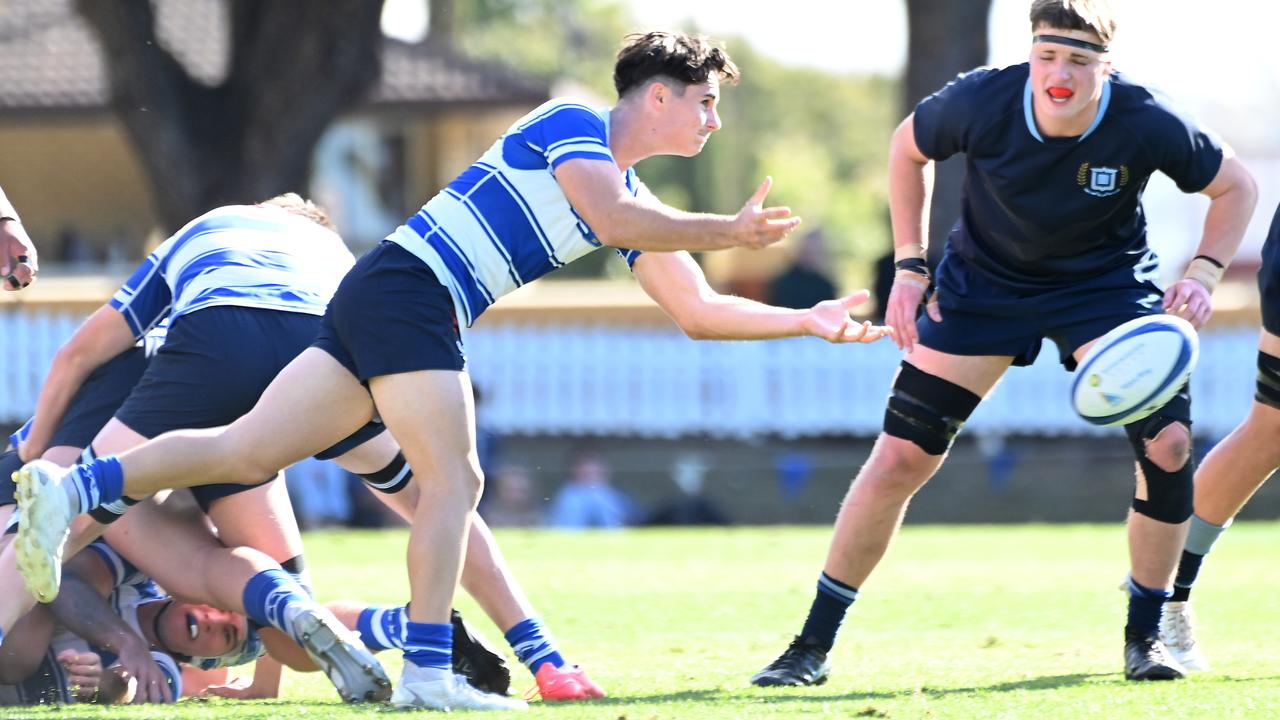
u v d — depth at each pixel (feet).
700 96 54.13
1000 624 81.35
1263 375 63.31
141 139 194.90
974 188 59.82
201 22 313.12
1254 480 63.87
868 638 75.46
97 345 61.67
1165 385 55.06
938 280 61.57
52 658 57.77
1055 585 100.17
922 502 188.03
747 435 205.05
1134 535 59.47
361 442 60.08
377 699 55.42
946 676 62.08
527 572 108.88
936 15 202.28
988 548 130.11
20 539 52.29
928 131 59.93
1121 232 59.57
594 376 206.59
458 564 52.65
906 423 59.77
